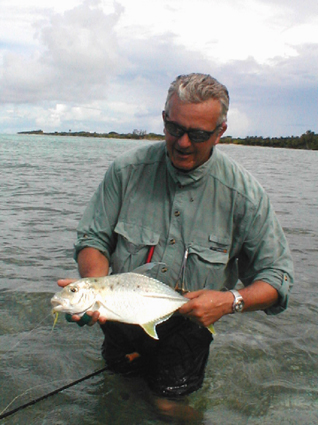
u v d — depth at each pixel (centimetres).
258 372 146
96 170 760
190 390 132
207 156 119
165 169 125
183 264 123
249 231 124
